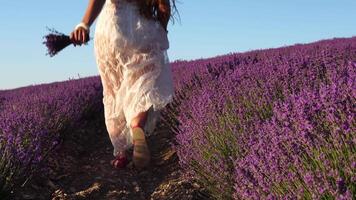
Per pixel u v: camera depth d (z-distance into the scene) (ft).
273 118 12.36
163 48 13.70
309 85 15.79
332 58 21.07
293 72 18.69
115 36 13.39
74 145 20.11
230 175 12.82
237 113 15.33
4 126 16.61
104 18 13.64
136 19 13.47
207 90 19.42
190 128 16.52
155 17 13.55
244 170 11.82
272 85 16.96
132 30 13.44
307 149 10.76
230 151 14.01
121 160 15.89
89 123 24.82
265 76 18.94
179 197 13.75
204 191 14.08
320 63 20.44
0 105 26.30
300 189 9.82
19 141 14.75
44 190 15.11
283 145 11.67
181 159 15.21
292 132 11.36
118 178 15.81
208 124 15.48
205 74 25.21
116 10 13.51
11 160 14.15
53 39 12.15
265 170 11.09
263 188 10.77
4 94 38.01
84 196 14.43
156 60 13.53
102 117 26.48
